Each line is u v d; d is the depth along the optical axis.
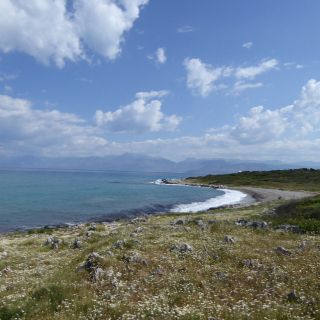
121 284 18.25
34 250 33.44
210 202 110.12
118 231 39.31
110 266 20.56
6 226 64.31
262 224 35.69
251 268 21.08
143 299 16.38
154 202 109.25
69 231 51.03
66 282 18.41
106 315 14.51
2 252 32.38
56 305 15.68
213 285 18.41
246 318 14.16
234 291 17.64
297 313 14.70
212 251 24.28
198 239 28.58
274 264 21.38
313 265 20.97
